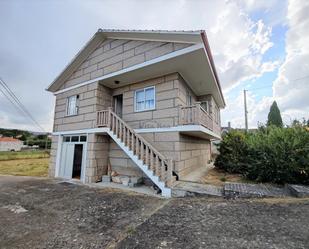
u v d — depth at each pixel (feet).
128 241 10.11
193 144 32.19
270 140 21.34
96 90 30.50
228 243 9.36
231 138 30.73
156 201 17.99
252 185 19.11
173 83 25.90
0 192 23.17
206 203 16.20
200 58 22.50
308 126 22.47
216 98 41.81
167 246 9.36
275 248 8.67
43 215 14.89
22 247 9.86
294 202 14.47
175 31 21.16
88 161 29.27
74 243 10.18
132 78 28.76
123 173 29.19
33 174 40.63
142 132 27.04
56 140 36.29
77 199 19.47
